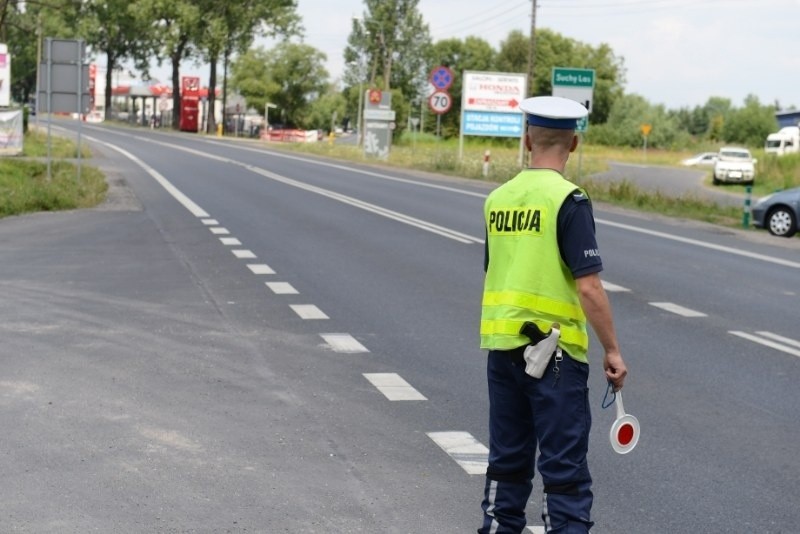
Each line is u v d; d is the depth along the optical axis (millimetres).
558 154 6387
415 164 68625
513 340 6172
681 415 10648
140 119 180000
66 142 79062
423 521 7512
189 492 8016
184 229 26703
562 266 6180
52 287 17391
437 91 68875
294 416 10227
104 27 149750
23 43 144500
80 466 8570
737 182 74625
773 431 10117
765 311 17250
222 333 14086
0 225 26875
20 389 10953
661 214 38562
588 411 6277
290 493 8055
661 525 7559
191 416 10125
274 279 18938
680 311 16984
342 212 32844
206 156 72625
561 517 6121
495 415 6426
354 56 158625
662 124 192000
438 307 16578
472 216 32969
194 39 137250
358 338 14031
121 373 11750
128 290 17312
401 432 9773
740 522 7648
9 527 7199
